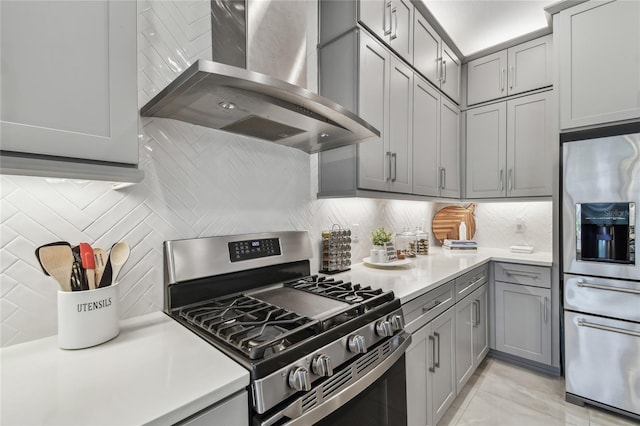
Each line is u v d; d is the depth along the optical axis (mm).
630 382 1756
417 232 2615
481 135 2799
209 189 1311
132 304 1087
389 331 1115
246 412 719
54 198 941
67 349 828
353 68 1627
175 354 807
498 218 3051
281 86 930
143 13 1135
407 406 1391
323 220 1874
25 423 540
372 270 1914
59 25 714
